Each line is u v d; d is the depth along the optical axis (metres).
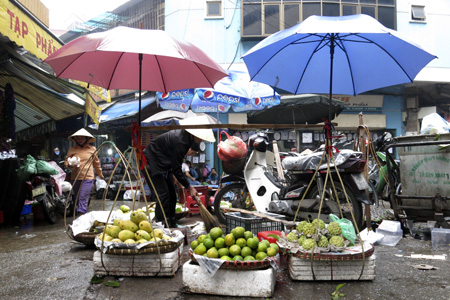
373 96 14.69
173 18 14.94
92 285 3.01
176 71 3.89
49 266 3.60
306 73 4.13
